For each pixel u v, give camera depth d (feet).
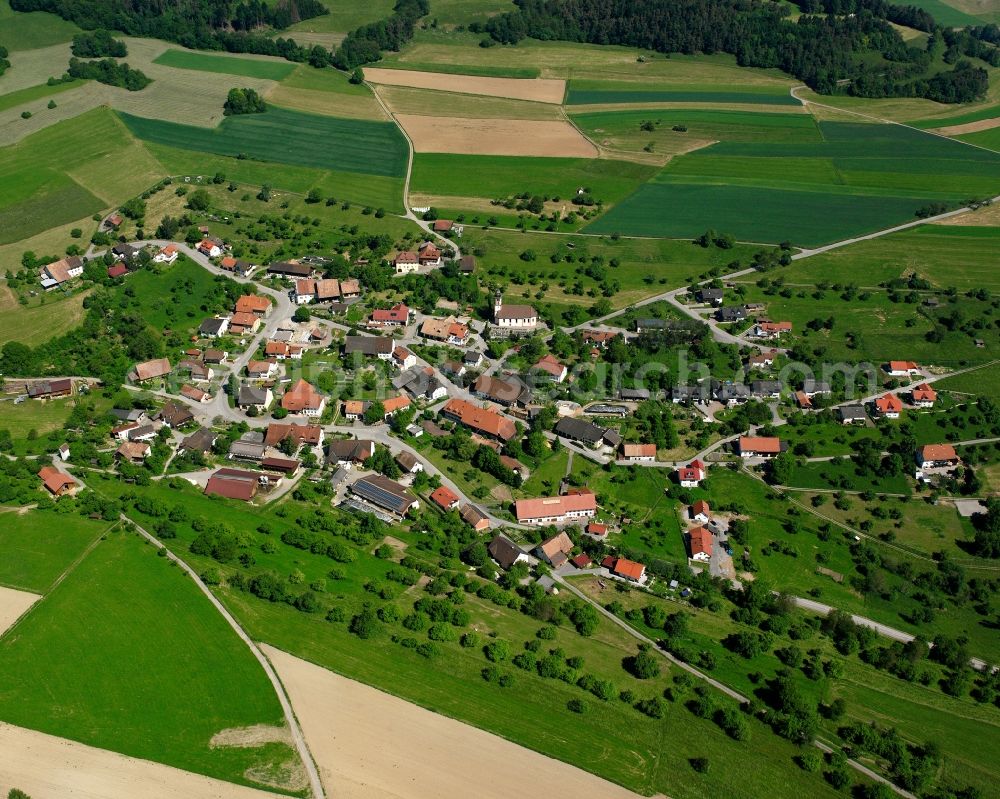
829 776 479.41
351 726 482.28
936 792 479.41
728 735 501.15
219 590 567.59
